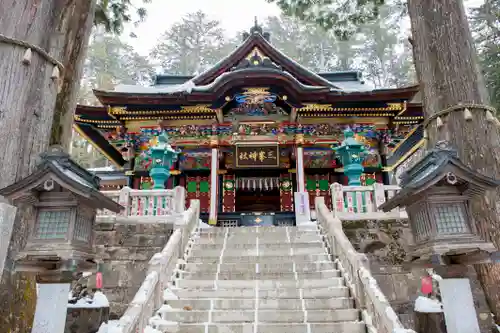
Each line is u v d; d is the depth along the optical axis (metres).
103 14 12.11
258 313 6.27
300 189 15.02
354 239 8.97
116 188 20.94
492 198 5.79
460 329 4.01
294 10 13.27
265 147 16.16
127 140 16.36
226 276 7.67
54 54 5.19
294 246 9.04
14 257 4.12
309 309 6.50
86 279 8.47
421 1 7.18
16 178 4.37
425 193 4.23
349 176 11.44
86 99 31.75
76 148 31.72
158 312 6.23
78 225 4.14
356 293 6.51
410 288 8.39
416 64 7.27
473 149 5.96
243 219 15.55
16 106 4.52
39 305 3.94
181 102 14.98
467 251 4.04
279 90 14.66
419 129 17.34
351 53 38.44
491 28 23.33
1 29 4.70
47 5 5.14
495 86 20.73
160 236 8.93
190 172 16.72
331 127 16.42
